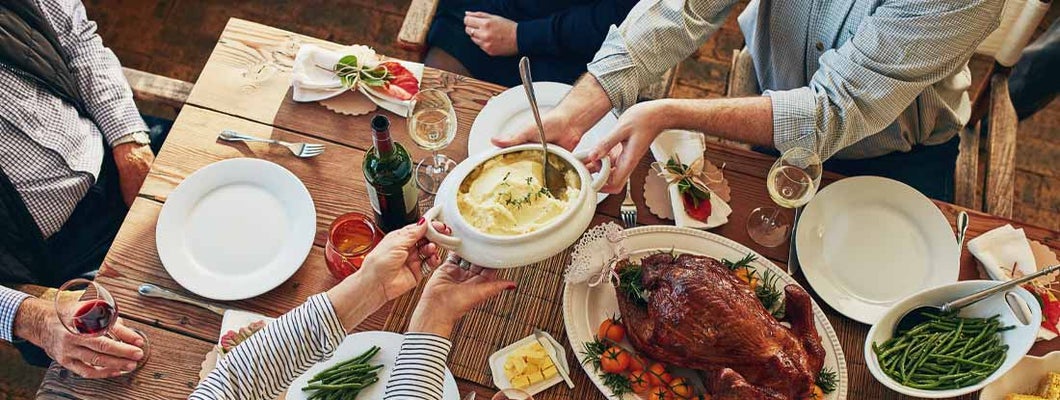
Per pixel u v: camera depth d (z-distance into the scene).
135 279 1.49
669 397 1.35
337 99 1.69
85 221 1.89
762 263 1.49
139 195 1.56
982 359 1.35
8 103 1.71
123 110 1.90
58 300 1.36
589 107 1.60
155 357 1.41
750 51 2.01
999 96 1.92
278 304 1.47
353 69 1.68
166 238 1.50
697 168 1.58
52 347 1.48
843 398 1.36
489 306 1.47
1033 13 1.78
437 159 1.62
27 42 1.72
